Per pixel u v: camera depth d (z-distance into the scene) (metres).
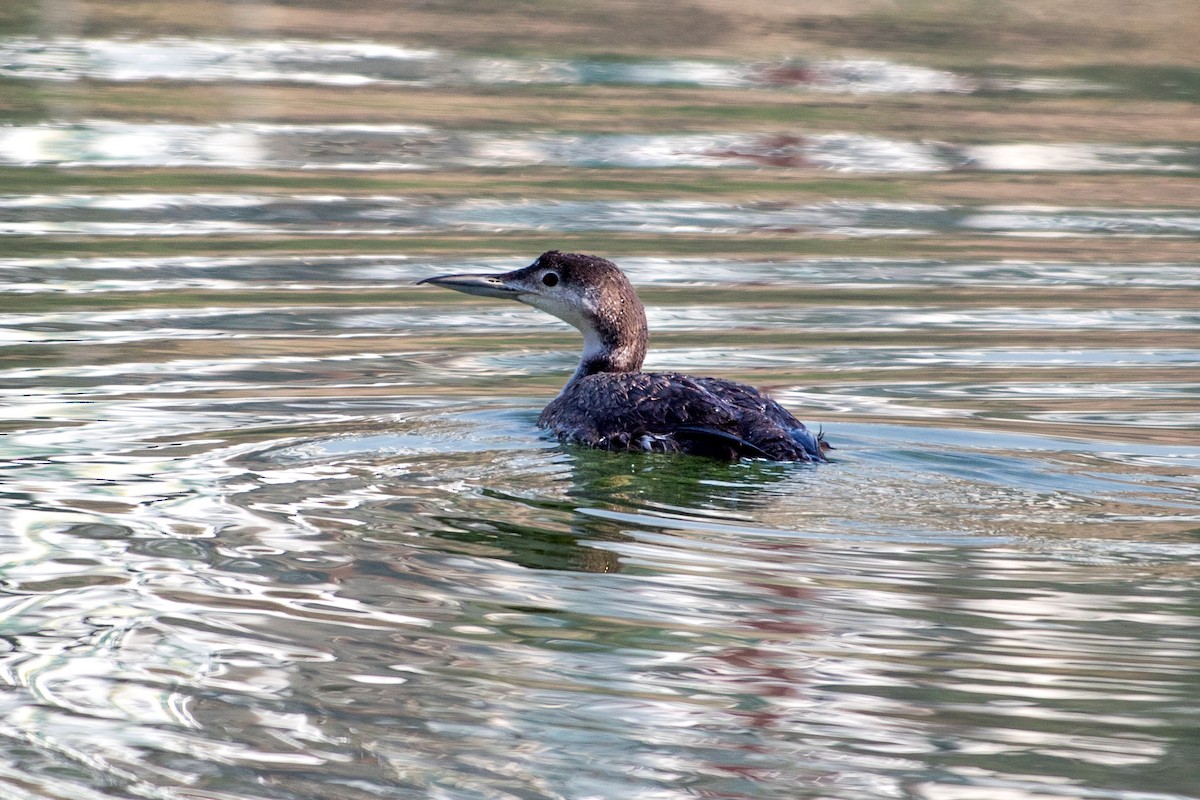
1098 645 8.02
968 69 28.86
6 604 8.51
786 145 23.34
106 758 7.07
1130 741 7.17
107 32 30.39
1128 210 20.14
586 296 12.98
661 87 26.97
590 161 22.12
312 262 17.09
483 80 27.17
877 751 7.12
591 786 6.86
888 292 16.44
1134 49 30.67
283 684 7.70
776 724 7.32
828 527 9.58
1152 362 14.01
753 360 14.01
